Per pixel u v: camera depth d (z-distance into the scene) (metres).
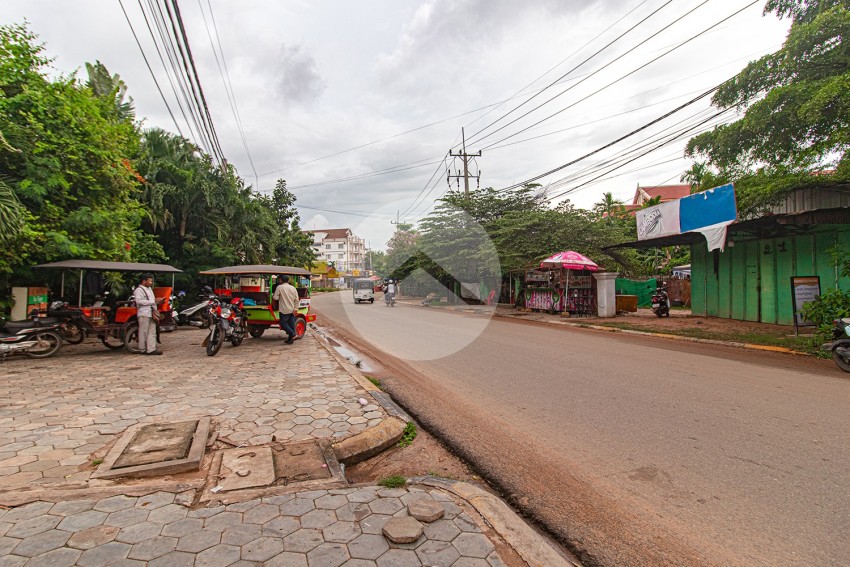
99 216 8.22
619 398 4.91
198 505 2.50
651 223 12.61
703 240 13.51
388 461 3.46
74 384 5.36
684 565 2.09
